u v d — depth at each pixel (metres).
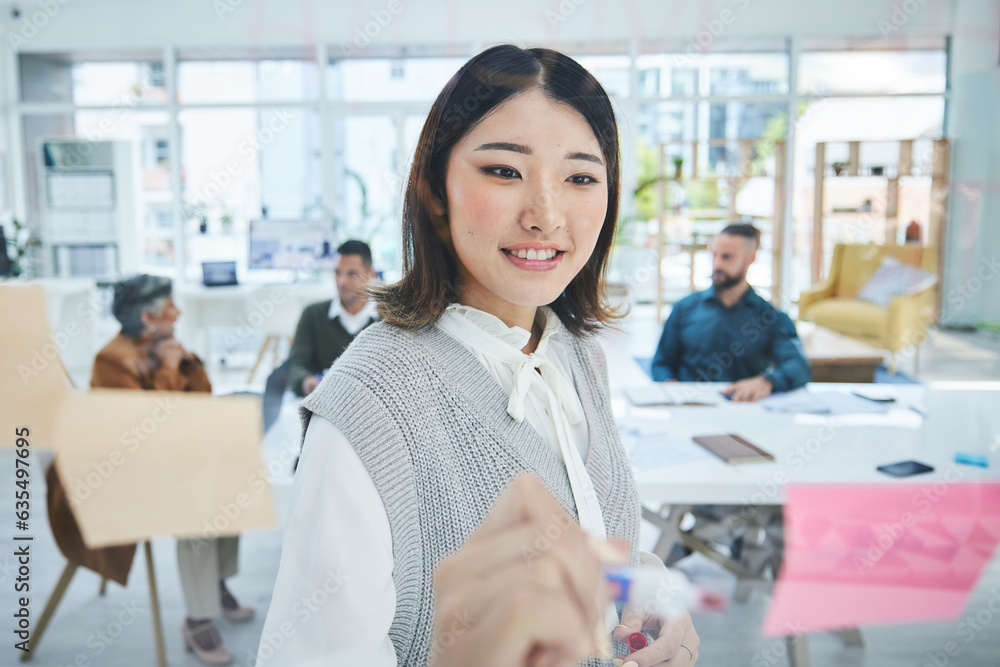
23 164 6.38
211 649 1.67
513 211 0.47
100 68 6.32
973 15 5.87
